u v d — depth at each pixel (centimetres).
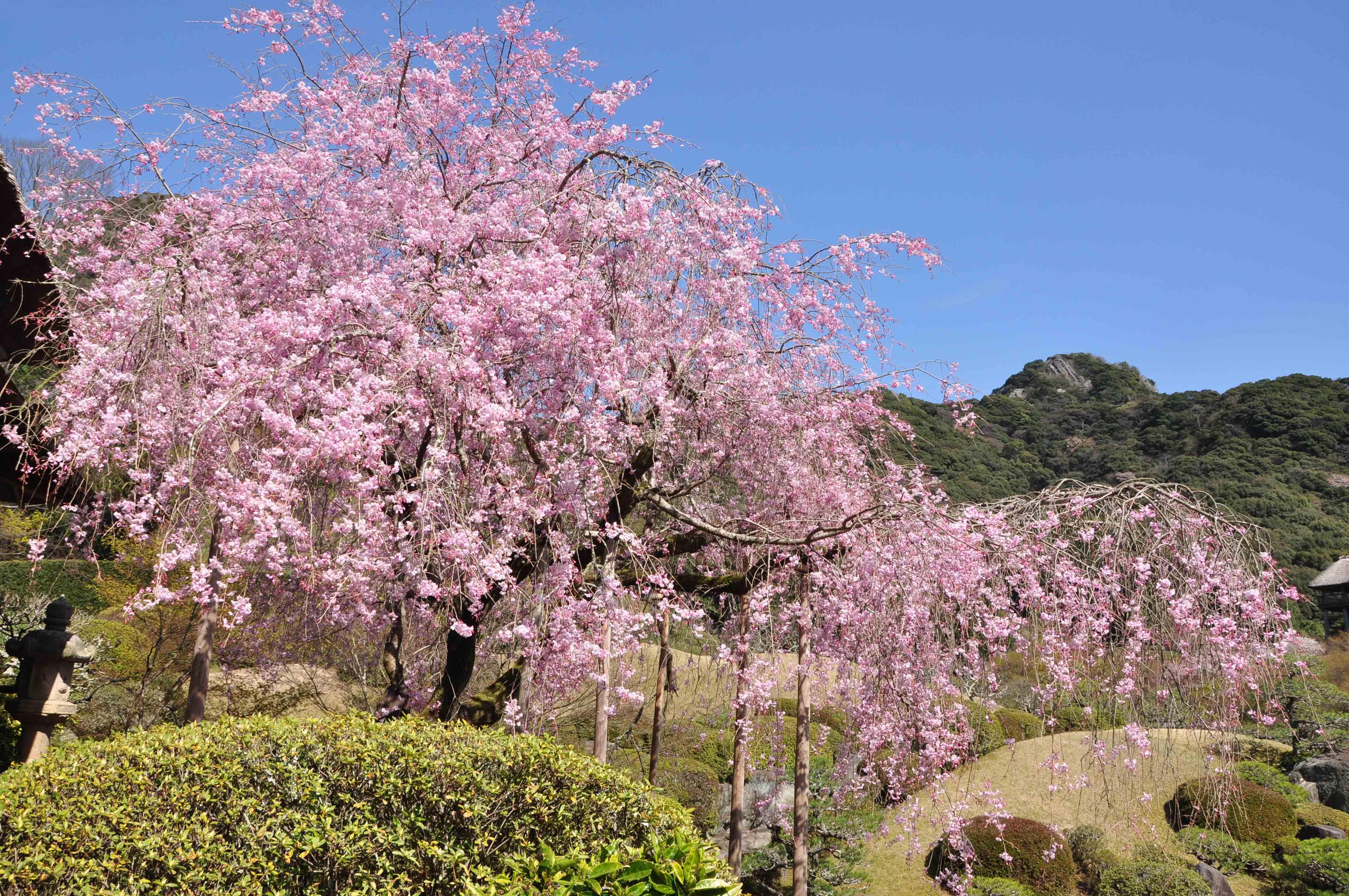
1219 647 586
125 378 432
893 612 667
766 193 700
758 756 1038
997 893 1103
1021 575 661
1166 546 604
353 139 618
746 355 685
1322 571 2400
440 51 635
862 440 812
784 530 739
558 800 396
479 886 355
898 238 702
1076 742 1357
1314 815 1275
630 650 614
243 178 595
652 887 323
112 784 357
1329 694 1448
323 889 364
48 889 319
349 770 389
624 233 584
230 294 576
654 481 724
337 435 447
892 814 974
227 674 812
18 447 498
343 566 486
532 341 547
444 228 577
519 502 529
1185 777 1224
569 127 664
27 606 1097
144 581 1015
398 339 500
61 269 558
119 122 594
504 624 596
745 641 767
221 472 459
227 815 364
